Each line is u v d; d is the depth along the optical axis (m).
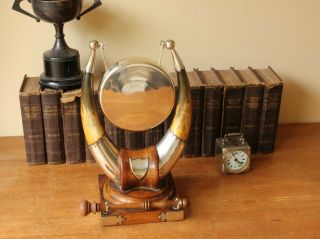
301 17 1.36
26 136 1.21
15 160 1.27
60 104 1.19
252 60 1.40
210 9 1.32
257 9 1.34
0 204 1.10
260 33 1.37
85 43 1.32
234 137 1.24
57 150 1.24
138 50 1.35
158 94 1.01
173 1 1.30
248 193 1.15
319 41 1.39
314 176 1.22
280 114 1.48
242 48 1.38
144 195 1.06
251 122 1.27
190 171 1.24
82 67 1.35
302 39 1.39
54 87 1.18
